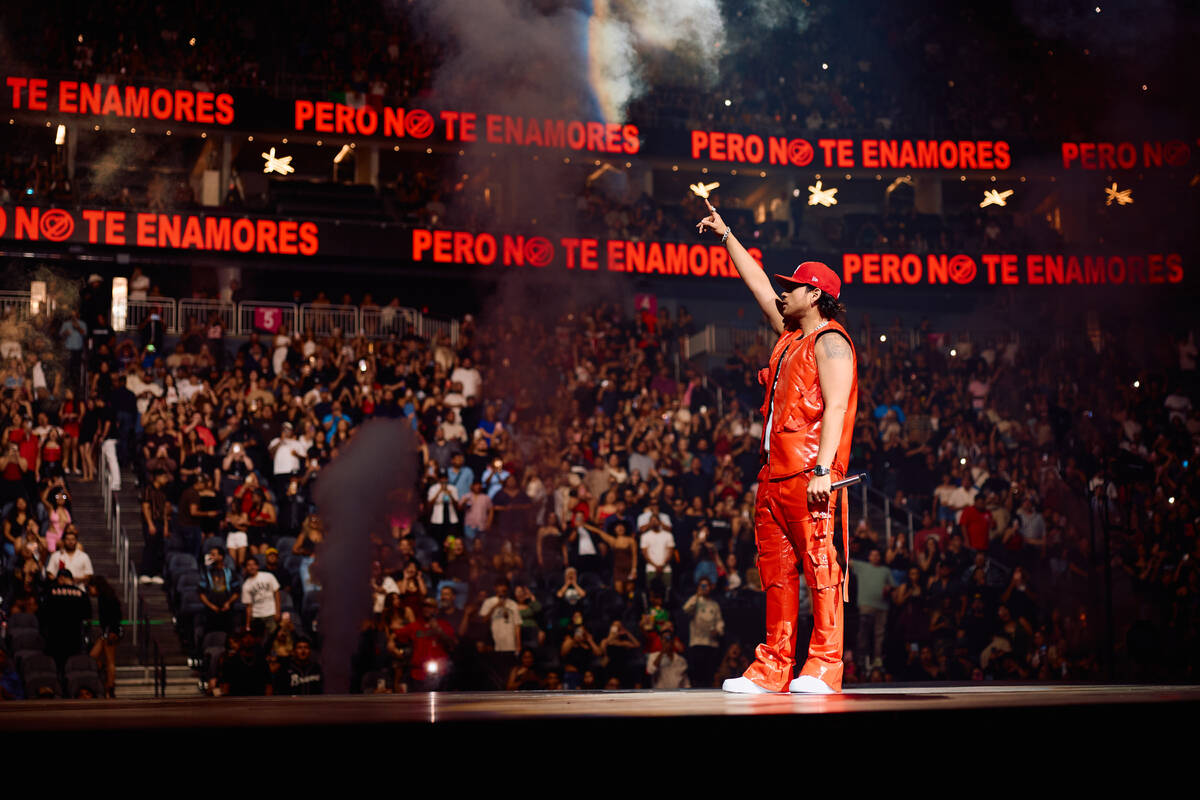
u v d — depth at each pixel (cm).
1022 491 1786
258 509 1447
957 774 214
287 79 2598
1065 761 219
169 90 2239
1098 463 1755
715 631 1414
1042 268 2372
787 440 428
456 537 1527
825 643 414
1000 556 1697
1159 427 2106
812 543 421
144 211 2103
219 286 2511
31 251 2062
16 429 1525
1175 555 1709
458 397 1891
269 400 1747
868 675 1470
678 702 279
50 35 2436
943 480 1839
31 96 2144
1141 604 1641
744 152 2514
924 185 3031
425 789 187
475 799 190
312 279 2566
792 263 2517
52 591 1225
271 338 2219
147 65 2423
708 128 2678
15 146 2673
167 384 1772
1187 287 2398
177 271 2489
